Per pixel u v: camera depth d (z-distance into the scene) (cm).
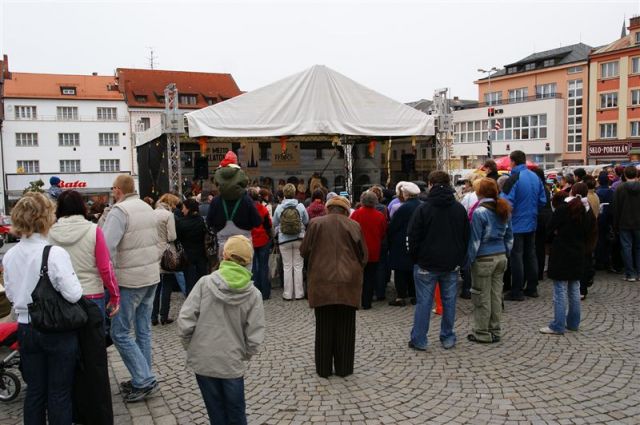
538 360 553
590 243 635
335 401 471
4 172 6256
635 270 958
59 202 434
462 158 6284
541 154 5538
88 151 6638
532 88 5806
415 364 557
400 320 736
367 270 795
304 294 908
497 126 4506
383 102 1264
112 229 468
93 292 429
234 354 362
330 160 1961
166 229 713
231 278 357
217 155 1823
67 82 6775
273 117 1174
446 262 579
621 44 4834
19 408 480
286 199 879
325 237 528
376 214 794
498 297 620
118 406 472
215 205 771
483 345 611
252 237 867
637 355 557
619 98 4791
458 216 583
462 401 461
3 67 6562
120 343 476
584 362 542
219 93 7362
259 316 368
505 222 600
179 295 950
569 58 5547
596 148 4978
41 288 358
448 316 603
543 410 438
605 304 769
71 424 379
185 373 555
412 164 1730
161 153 1407
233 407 366
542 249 928
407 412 443
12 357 491
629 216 906
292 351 616
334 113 1208
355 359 580
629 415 424
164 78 7194
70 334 371
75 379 385
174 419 443
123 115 6800
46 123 6450
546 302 793
